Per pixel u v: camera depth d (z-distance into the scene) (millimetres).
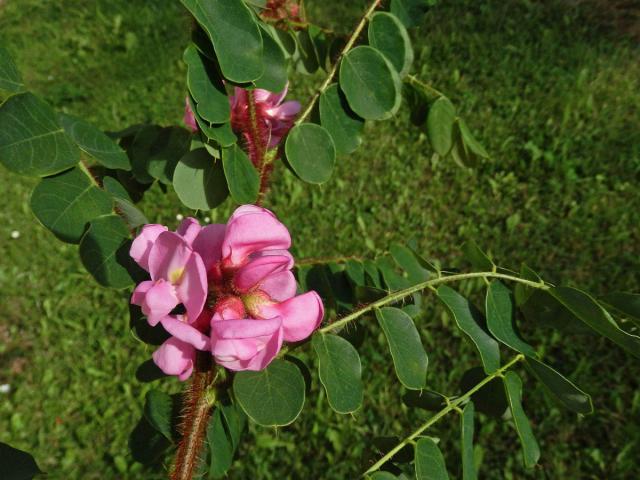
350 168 5020
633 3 6422
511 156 5016
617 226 4461
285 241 983
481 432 3479
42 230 4785
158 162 1299
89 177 1041
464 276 1150
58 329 4215
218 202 1201
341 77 1225
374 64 1219
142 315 1128
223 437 1178
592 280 4156
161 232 976
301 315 962
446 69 5797
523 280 1095
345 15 6379
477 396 1180
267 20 1497
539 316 1109
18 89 987
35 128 970
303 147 1229
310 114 1283
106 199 1049
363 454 1219
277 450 3496
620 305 1044
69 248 4672
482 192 4828
